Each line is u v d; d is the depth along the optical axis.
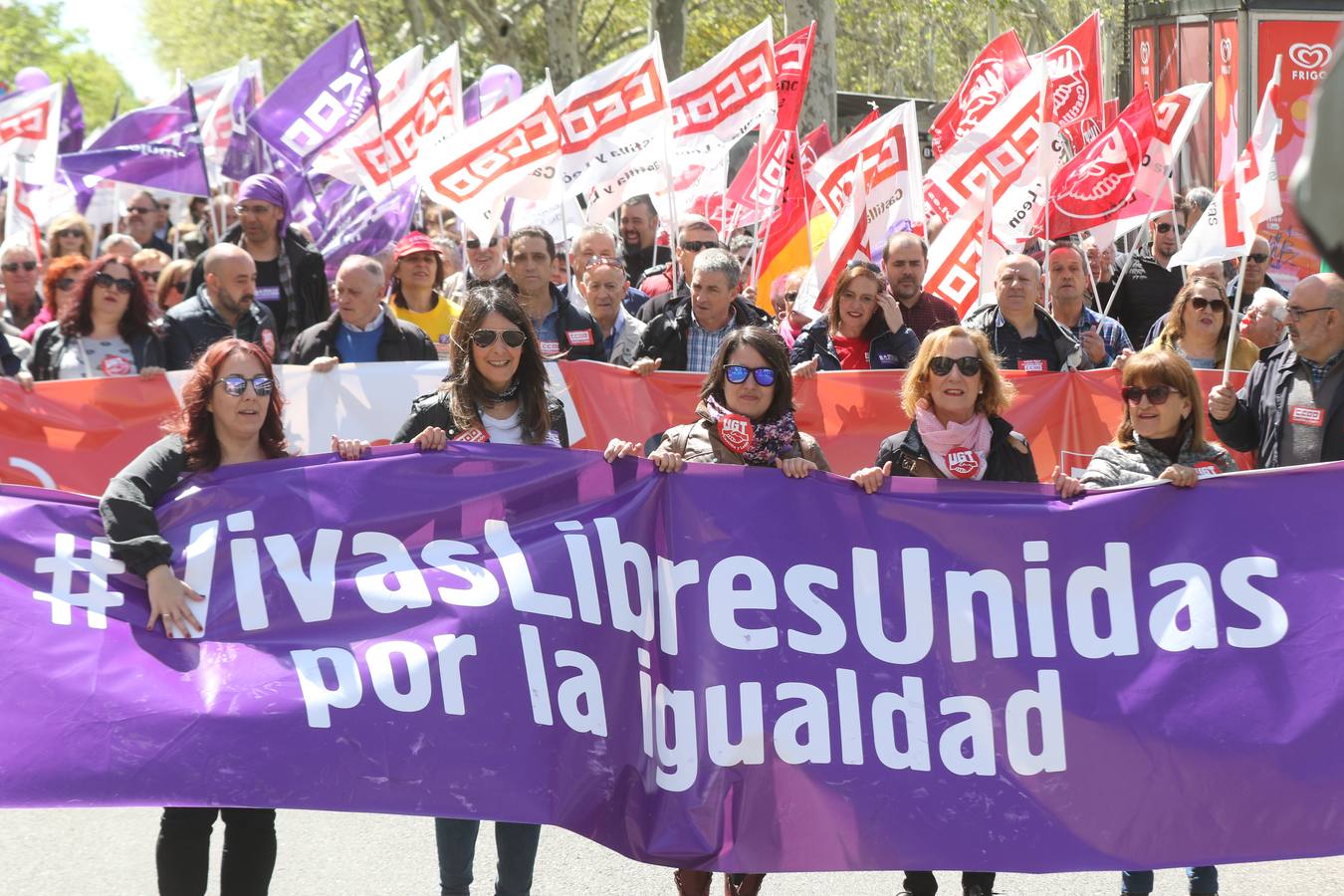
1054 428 8.70
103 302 8.54
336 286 8.91
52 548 5.08
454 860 5.27
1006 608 5.30
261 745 4.85
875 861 5.07
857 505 5.40
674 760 5.20
